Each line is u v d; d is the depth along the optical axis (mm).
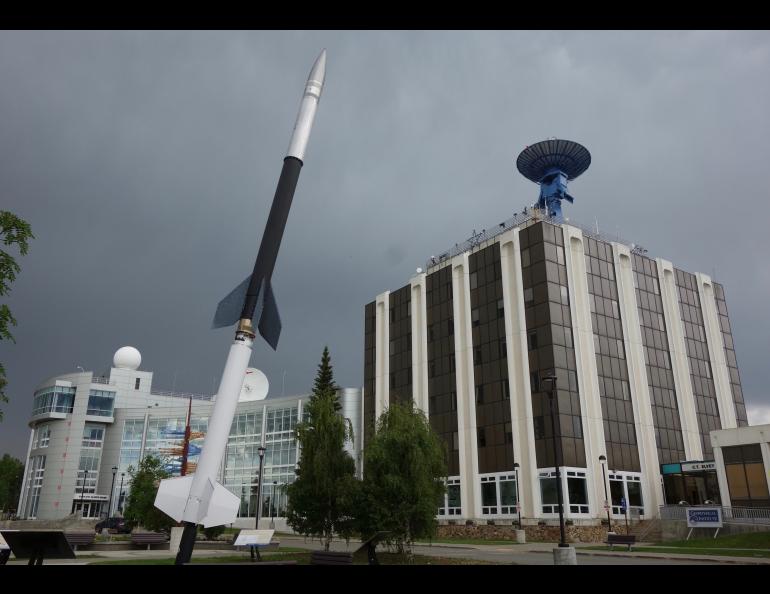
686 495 52312
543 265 51219
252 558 23078
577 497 46000
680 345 58844
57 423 89688
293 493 26219
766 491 38844
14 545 15344
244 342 19453
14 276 17109
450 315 59750
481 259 57531
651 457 51969
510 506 49125
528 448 48781
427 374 60594
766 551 28328
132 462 88812
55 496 85625
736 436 40875
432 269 64375
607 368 52062
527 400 49656
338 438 26828
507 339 52812
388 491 23047
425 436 24266
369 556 20797
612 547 34250
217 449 18672
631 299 56344
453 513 53969
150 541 30188
